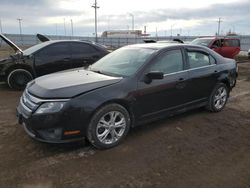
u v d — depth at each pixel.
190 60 4.97
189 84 4.84
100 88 3.73
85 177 3.14
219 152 3.85
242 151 3.89
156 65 4.36
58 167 3.35
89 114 3.57
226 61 5.80
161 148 3.92
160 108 4.48
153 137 4.29
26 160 3.50
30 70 7.64
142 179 3.12
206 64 5.31
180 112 4.91
